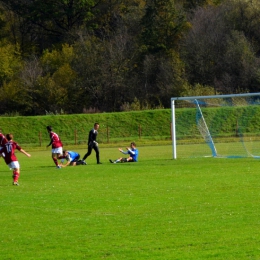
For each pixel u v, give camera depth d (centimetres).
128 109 16162
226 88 17375
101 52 18138
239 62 17712
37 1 19988
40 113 17212
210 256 2652
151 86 18275
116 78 17912
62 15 19900
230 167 6078
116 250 2819
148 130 14438
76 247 2908
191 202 3938
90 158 8531
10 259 2755
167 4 18975
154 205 3888
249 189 4403
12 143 5159
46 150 11881
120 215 3606
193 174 5544
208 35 18412
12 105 17225
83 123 14600
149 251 2777
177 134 10894
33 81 17350
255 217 3369
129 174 5747
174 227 3219
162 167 6353
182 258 2641
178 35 19112
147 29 18838
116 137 14175
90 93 17850
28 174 6075
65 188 4841
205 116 10406
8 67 17912
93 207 3897
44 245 2970
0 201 4241
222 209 3647
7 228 3359
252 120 10062
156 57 18538
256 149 8475
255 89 17500
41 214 3722
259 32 18850
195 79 18050
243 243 2834
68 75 17675
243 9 19012
